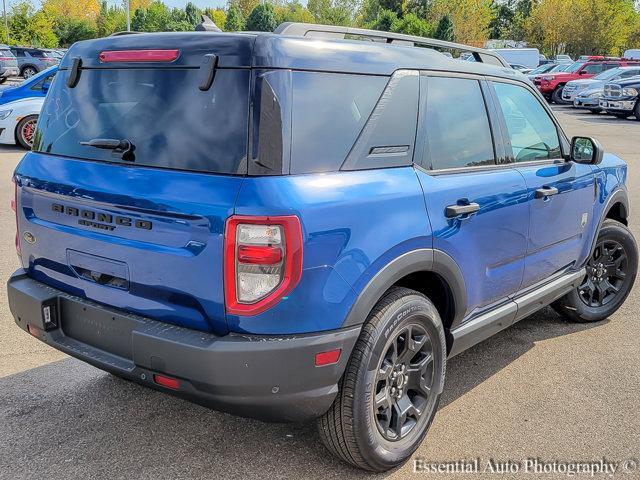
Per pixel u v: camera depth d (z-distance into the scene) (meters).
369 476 3.00
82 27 80.25
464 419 3.54
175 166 2.63
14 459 3.06
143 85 2.79
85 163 2.93
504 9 89.06
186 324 2.62
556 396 3.82
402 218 2.84
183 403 3.62
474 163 3.46
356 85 2.82
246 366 2.46
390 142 2.93
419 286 3.37
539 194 3.82
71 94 3.11
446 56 3.45
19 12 69.19
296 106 2.57
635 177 11.50
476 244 3.34
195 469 3.02
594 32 55.94
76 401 3.61
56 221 3.01
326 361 2.59
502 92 3.79
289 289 2.46
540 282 4.18
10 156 11.73
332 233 2.55
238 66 2.52
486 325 3.60
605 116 23.31
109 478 2.94
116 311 2.83
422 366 3.11
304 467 3.06
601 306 5.01
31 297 3.05
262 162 2.46
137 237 2.68
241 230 2.41
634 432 3.44
